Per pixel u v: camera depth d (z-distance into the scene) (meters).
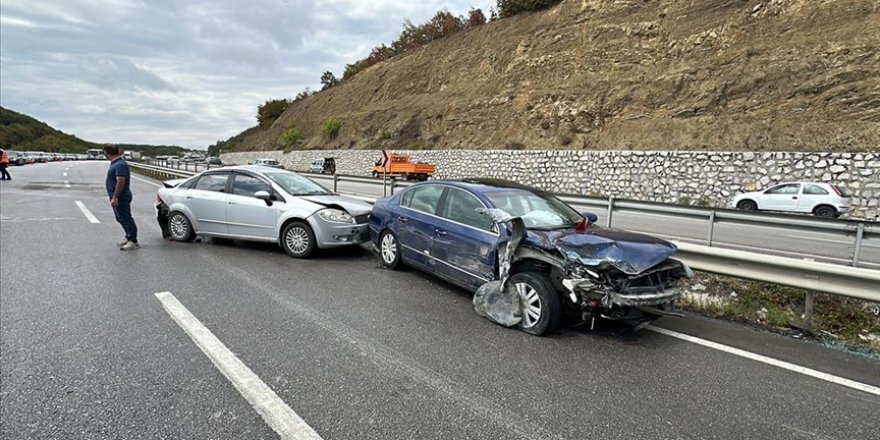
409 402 3.05
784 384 3.46
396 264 6.78
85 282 5.68
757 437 2.76
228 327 4.30
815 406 3.14
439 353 3.88
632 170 19.41
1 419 2.73
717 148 18.52
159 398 3.00
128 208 7.70
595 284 4.14
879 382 3.52
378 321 4.62
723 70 20.94
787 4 20.91
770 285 5.59
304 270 6.70
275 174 8.27
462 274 5.46
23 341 3.86
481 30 38.50
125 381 3.21
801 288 4.66
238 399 3.02
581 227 5.19
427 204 6.33
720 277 6.08
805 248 8.77
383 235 7.03
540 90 28.02
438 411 2.95
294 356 3.71
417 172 29.14
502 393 3.22
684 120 20.42
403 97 42.31
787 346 4.25
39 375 3.27
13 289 5.33
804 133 16.80
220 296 5.27
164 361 3.54
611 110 23.67
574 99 25.44
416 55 44.34
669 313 4.46
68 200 15.04
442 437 2.67
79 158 80.62
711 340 4.36
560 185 22.19
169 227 8.56
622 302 4.03
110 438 2.58
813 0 20.12
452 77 37.91
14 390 3.06
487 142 28.72
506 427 2.79
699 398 3.22
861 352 4.14
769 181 16.09
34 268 6.33
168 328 4.23
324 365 3.57
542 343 4.18
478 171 26.59
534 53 30.62
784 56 19.45
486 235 5.18
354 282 6.11
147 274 6.15
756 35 21.33
